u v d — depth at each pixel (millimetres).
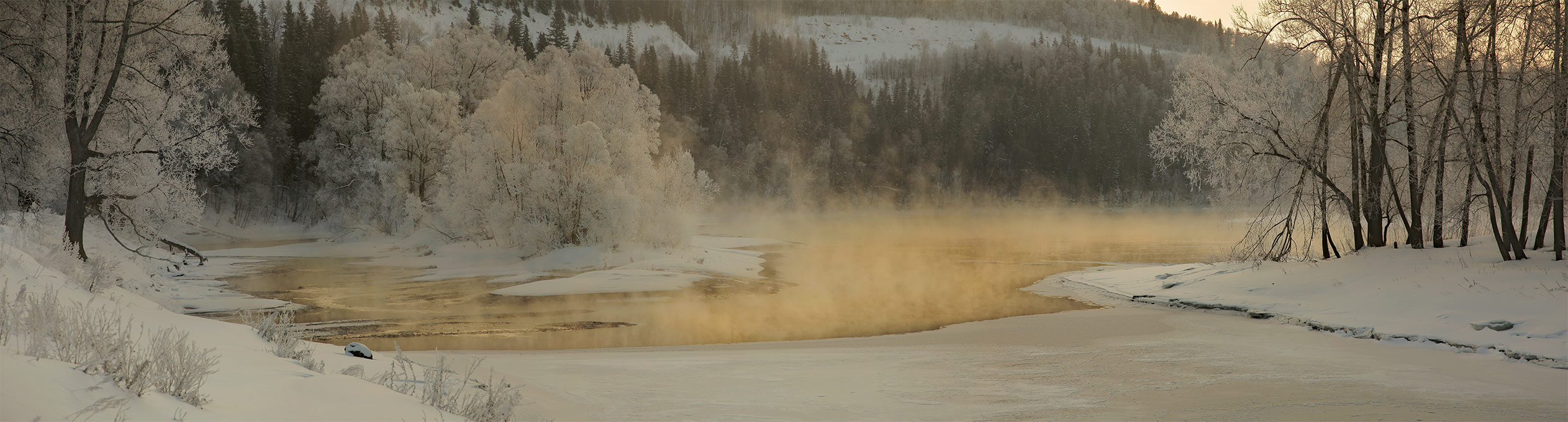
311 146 60938
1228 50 24031
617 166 35875
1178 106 24359
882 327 18312
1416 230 20734
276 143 67438
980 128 130625
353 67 55906
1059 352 13125
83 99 19156
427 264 35219
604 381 9781
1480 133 17984
